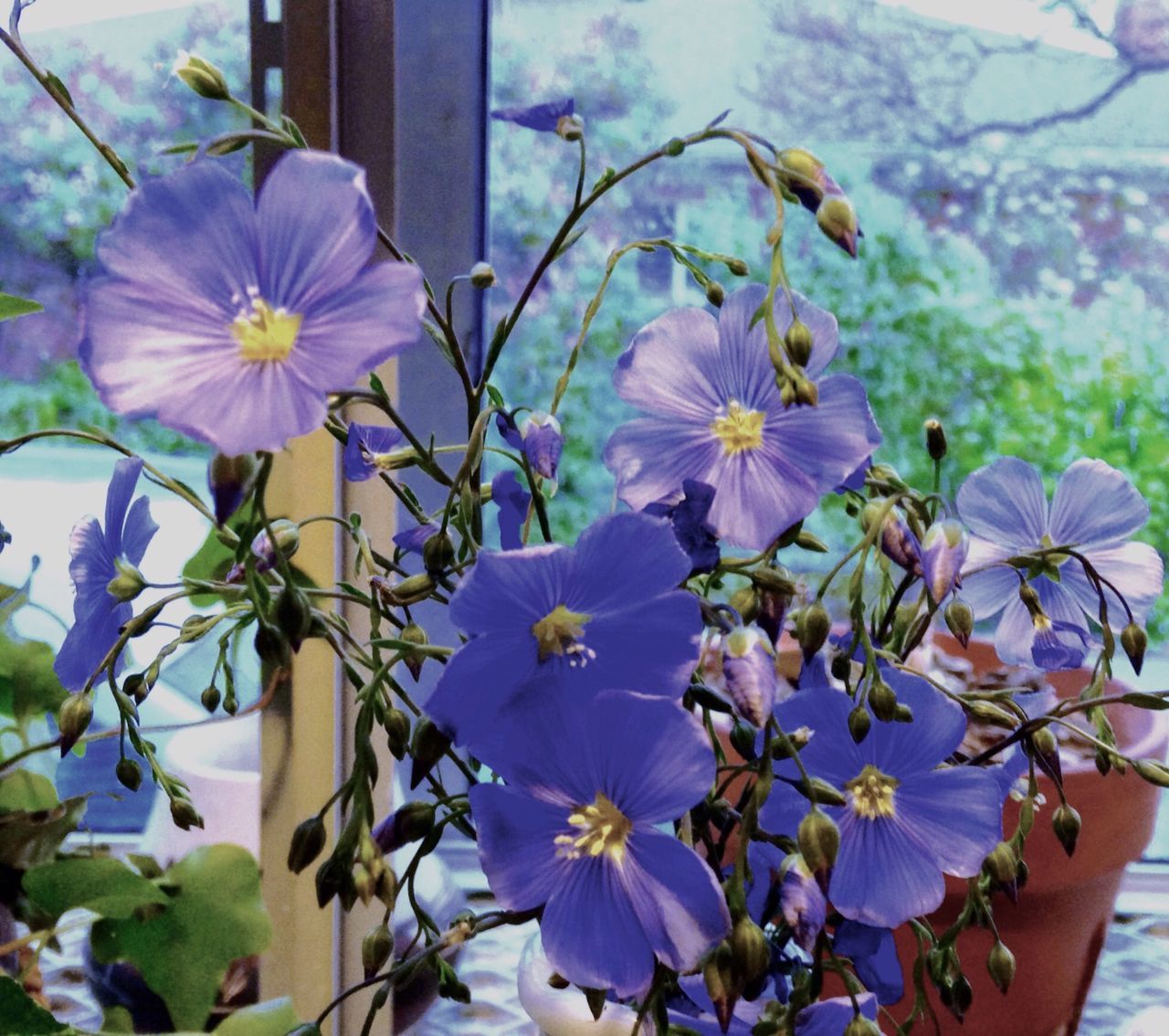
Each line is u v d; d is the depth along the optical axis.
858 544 0.25
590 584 0.23
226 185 0.23
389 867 0.24
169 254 0.23
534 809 0.24
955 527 0.24
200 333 0.22
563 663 0.24
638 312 0.44
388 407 0.25
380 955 0.25
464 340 0.40
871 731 0.25
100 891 0.31
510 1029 0.39
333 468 0.34
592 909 0.24
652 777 0.23
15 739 0.34
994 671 0.39
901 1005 0.34
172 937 0.32
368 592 0.35
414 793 0.41
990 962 0.27
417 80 0.38
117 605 0.27
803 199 0.24
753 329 0.26
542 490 0.26
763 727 0.23
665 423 0.26
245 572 0.24
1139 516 0.28
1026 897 0.33
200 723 0.34
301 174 0.22
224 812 0.36
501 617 0.23
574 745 0.24
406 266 0.22
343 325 0.22
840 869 0.25
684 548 0.25
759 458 0.25
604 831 0.24
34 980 0.34
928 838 0.25
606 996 0.27
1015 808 0.32
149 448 0.41
